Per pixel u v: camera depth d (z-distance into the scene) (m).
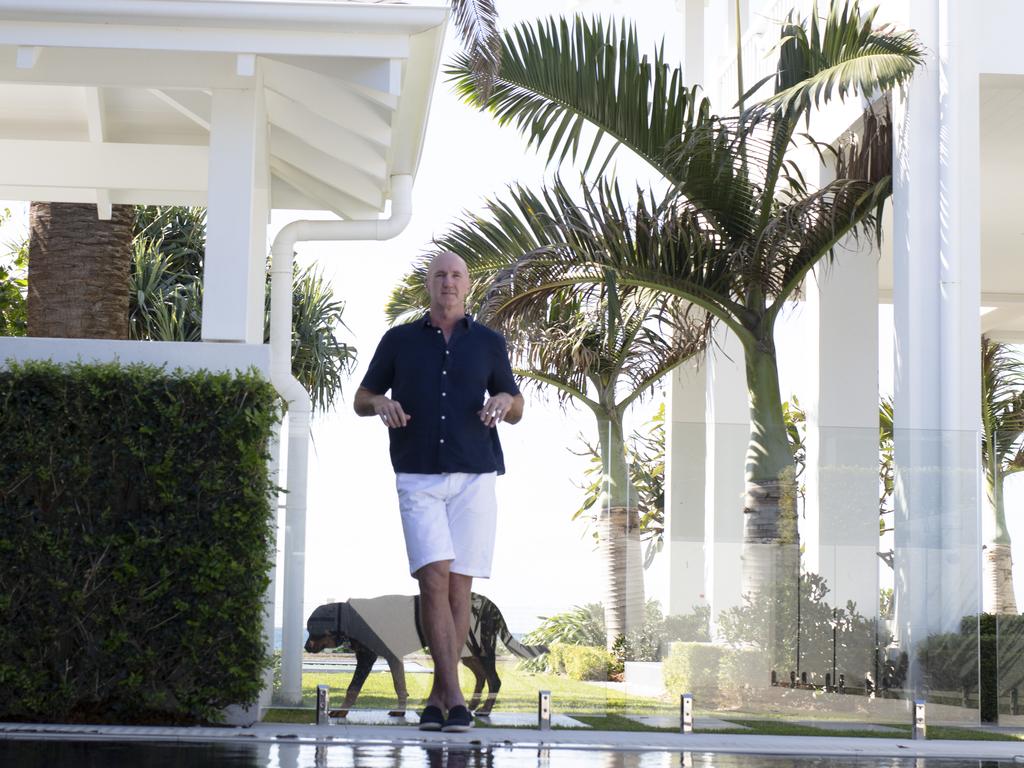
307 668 9.00
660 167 13.28
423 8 9.16
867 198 13.98
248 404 8.35
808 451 10.30
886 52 12.86
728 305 13.45
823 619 9.95
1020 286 25.38
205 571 8.12
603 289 13.71
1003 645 11.70
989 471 25.45
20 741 6.52
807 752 7.82
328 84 10.37
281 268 11.88
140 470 8.19
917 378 12.97
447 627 7.11
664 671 9.48
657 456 9.80
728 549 9.88
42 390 8.19
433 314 7.30
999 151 17.34
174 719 8.22
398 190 12.19
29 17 9.01
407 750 6.39
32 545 8.06
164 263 25.97
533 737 8.23
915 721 9.48
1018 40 13.30
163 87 9.46
